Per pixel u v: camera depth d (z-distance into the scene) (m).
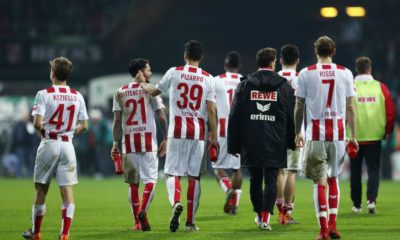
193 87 36.19
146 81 37.53
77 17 121.56
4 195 60.41
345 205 50.38
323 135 33.84
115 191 65.81
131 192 37.69
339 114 34.12
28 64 115.75
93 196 59.88
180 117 36.22
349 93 34.19
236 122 36.28
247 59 125.12
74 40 117.06
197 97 36.22
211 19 125.44
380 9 117.94
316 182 33.88
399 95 105.31
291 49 40.59
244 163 36.16
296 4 123.69
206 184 76.88
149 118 37.16
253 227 38.81
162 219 42.84
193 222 37.00
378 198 57.06
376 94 45.25
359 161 45.59
